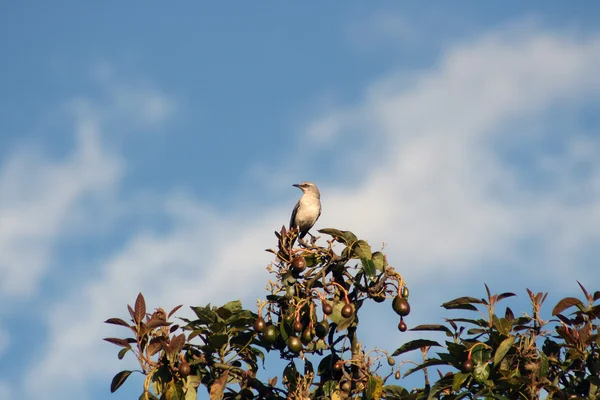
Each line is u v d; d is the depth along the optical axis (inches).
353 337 542.3
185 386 500.1
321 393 533.6
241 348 539.2
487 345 490.0
